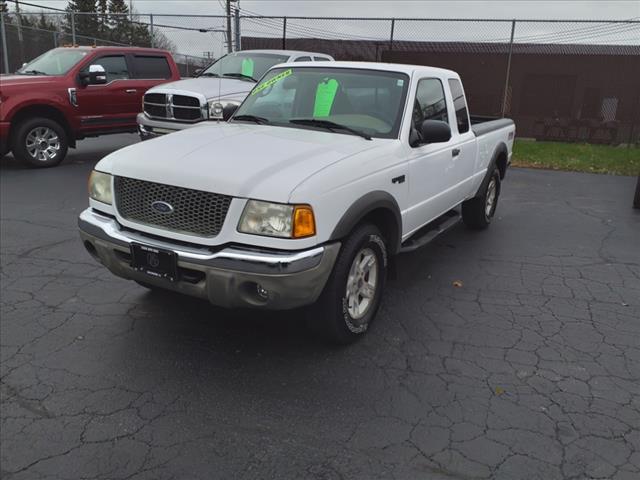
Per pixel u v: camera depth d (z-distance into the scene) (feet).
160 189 10.91
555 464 8.77
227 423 9.60
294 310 13.94
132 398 10.23
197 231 10.62
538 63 51.62
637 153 44.88
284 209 10.03
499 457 8.90
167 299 14.44
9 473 8.32
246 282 10.18
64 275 15.87
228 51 57.93
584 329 13.53
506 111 53.06
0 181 28.07
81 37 61.77
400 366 11.59
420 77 15.26
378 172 12.32
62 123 32.86
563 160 40.52
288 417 9.80
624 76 50.16
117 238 11.23
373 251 12.59
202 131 13.71
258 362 11.58
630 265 18.30
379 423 9.70
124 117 35.32
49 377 10.82
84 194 25.75
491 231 22.18
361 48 54.95
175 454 8.81
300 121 14.66
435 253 19.13
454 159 16.76
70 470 8.42
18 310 13.61
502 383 11.05
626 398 10.63
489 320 13.89
